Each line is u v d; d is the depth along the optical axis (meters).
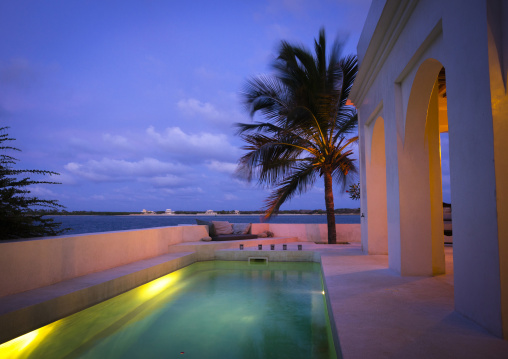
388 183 5.63
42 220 5.57
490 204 2.56
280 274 7.48
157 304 5.08
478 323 2.82
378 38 5.33
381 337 2.63
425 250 5.05
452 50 3.08
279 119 10.61
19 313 3.62
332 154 10.48
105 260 6.18
